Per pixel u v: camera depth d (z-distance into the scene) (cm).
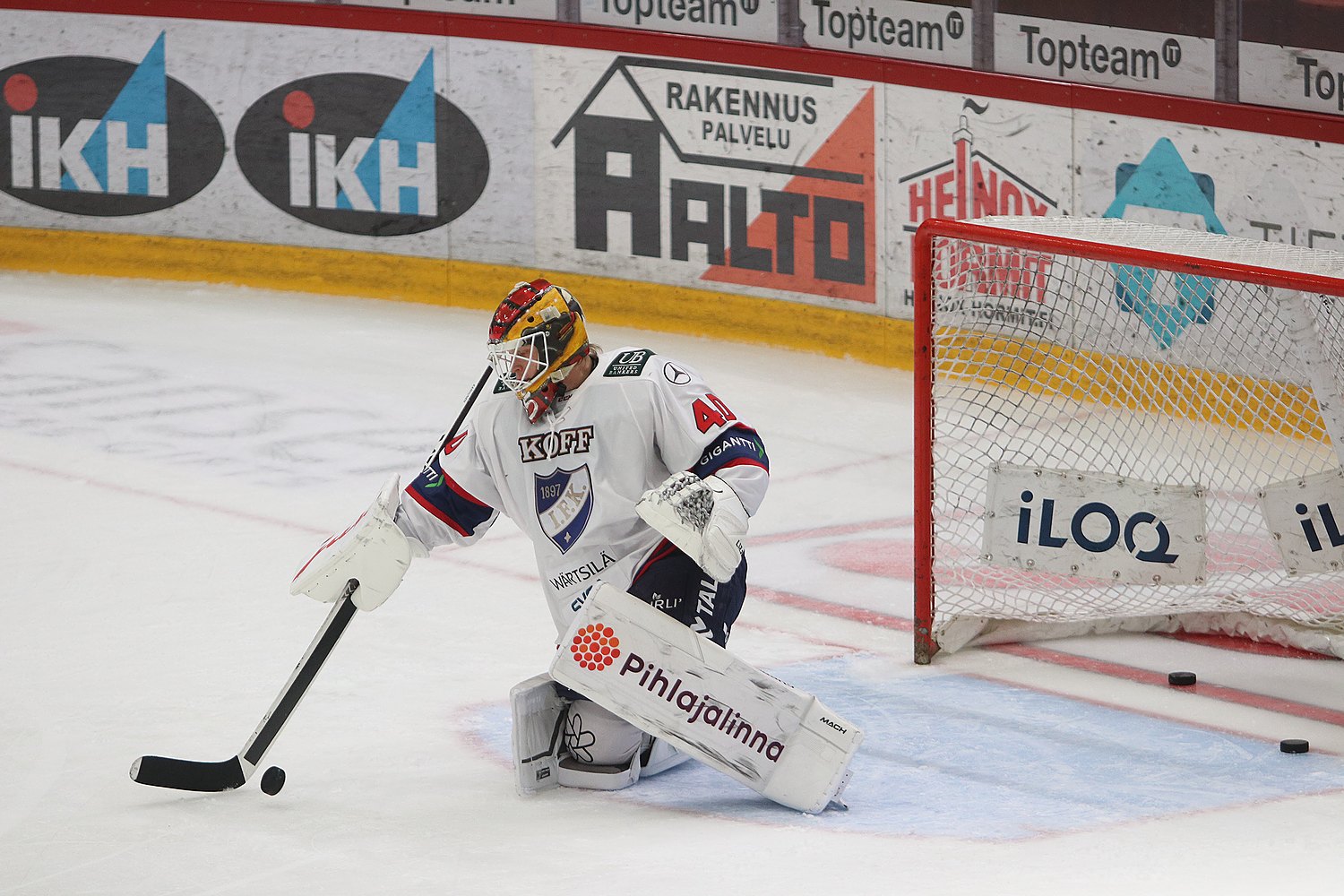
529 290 1311
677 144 3384
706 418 1312
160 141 3747
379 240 3669
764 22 3284
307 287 3728
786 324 3319
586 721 1387
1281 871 1149
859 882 1138
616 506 1344
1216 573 1870
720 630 1370
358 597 1378
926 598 1761
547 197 3525
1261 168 2816
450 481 1383
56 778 1414
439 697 1633
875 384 3086
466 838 1260
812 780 1312
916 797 1364
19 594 1978
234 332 3369
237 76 3688
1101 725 1566
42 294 3656
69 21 3734
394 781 1405
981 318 2345
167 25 3700
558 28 3450
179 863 1215
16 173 3822
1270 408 2108
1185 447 2009
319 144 3669
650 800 1359
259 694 1638
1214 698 1647
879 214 3189
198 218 3762
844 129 3206
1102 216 2995
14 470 2505
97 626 1861
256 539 2189
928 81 3111
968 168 3105
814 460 2628
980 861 1188
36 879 1191
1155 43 2902
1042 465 1938
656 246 3438
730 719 1310
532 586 2019
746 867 1177
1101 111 2961
